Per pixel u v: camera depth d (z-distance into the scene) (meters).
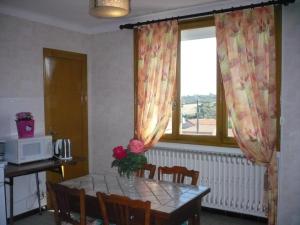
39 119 3.85
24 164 3.25
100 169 4.62
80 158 3.65
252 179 3.28
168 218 1.81
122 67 4.31
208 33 3.65
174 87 3.71
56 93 4.09
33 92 3.78
